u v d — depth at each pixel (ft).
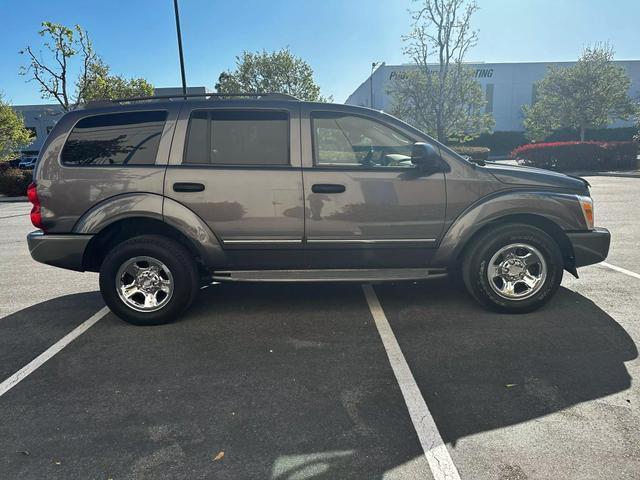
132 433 8.57
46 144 13.24
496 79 151.64
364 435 8.38
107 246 14.16
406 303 15.06
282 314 14.35
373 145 13.51
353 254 13.50
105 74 71.77
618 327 12.74
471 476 7.29
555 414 8.84
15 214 42.24
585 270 18.24
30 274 20.12
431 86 66.49
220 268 13.61
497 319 13.50
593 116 99.14
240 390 9.99
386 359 11.27
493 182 13.41
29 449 8.16
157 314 13.47
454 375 10.42
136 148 13.20
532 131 117.91
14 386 10.34
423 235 13.42
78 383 10.42
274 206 13.07
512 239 13.35
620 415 8.73
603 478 7.15
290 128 13.24
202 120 13.26
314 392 9.86
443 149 13.44
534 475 7.26
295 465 7.64
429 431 8.45
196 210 13.04
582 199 13.58
